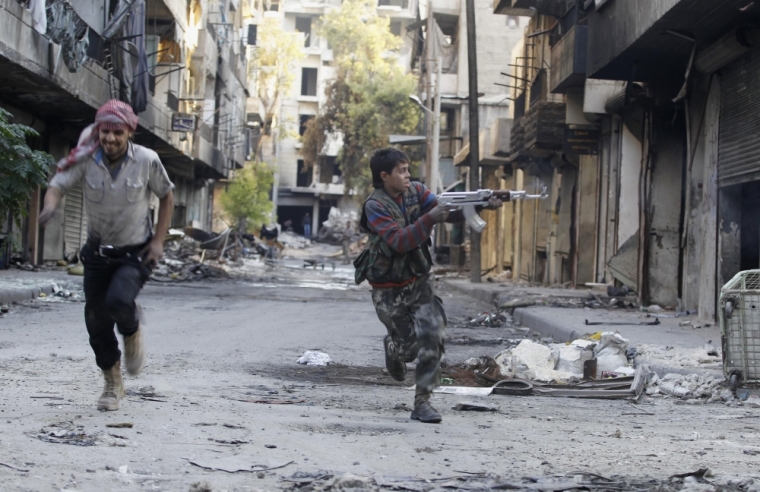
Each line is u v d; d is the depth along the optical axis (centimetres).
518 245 3198
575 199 2414
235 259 3509
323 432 480
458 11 4231
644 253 1686
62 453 391
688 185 1543
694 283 1542
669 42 1363
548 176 2681
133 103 2381
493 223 3809
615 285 1889
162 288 2072
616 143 1966
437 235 4769
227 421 499
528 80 2805
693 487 362
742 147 1265
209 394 627
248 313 1474
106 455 394
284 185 7575
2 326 1086
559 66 1969
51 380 652
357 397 657
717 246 1355
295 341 1071
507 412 607
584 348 879
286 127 7556
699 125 1506
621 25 1416
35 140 2300
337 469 388
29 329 1059
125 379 675
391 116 5366
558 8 2098
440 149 4469
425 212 520
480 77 4266
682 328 1248
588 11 1636
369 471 386
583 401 699
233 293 2027
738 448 473
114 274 495
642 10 1302
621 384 757
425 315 522
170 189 509
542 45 2686
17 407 516
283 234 7112
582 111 2064
